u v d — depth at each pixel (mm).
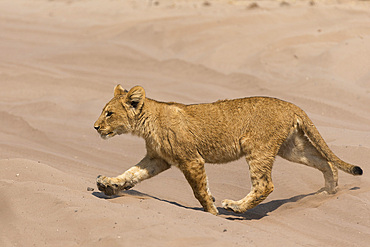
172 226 8867
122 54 28781
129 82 24953
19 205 10117
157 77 25484
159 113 11398
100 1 42938
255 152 11320
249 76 24016
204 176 11438
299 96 21250
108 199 11258
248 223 10781
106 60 28453
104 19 36844
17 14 40500
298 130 11883
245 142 11336
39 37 34062
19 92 24234
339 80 22219
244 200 11258
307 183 13055
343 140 15438
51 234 9023
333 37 27391
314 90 21625
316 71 23328
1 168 12609
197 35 29266
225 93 22625
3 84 25141
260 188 11312
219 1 40438
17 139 19391
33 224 9430
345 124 18203
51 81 25297
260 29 29266
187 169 11344
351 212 10852
